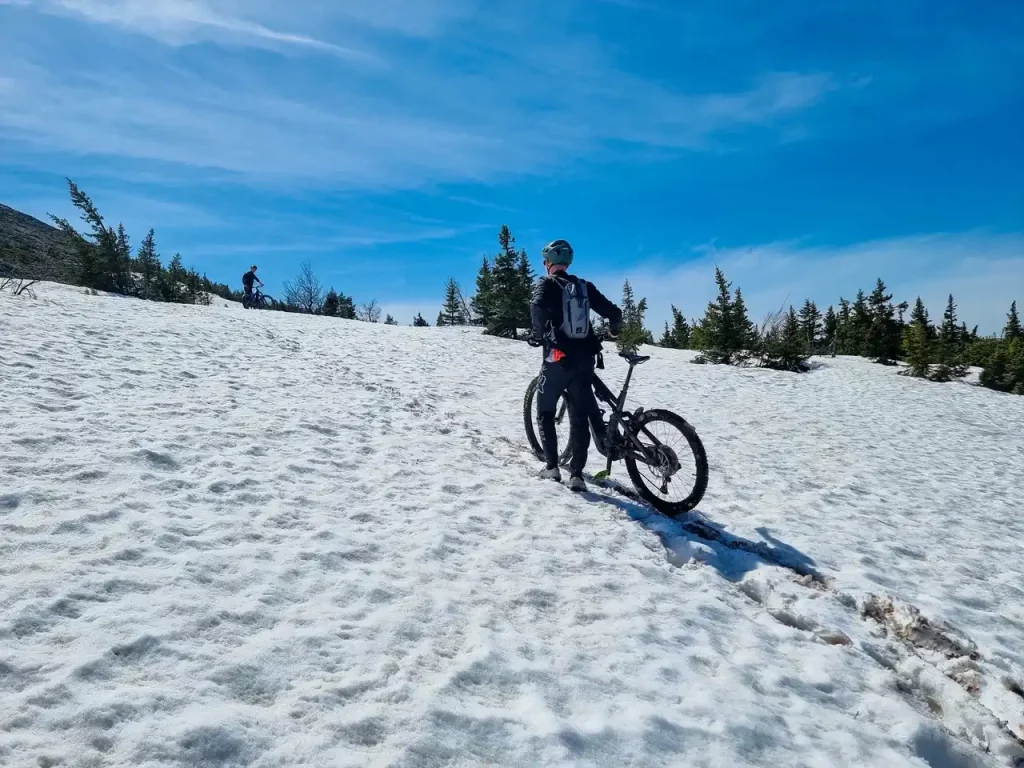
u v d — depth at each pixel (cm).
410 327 2319
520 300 2266
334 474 524
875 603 429
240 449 540
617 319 572
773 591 430
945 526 652
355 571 360
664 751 251
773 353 2200
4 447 447
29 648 248
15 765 192
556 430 650
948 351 2244
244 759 212
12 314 996
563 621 344
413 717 244
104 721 216
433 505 488
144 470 456
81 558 322
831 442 1046
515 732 246
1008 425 1430
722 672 316
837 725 289
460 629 317
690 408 1273
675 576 429
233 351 1057
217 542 367
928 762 279
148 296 2214
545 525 482
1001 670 365
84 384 665
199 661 258
